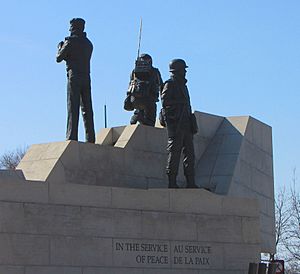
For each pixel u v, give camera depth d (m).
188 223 32.97
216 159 37.53
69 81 33.88
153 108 36.56
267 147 40.06
